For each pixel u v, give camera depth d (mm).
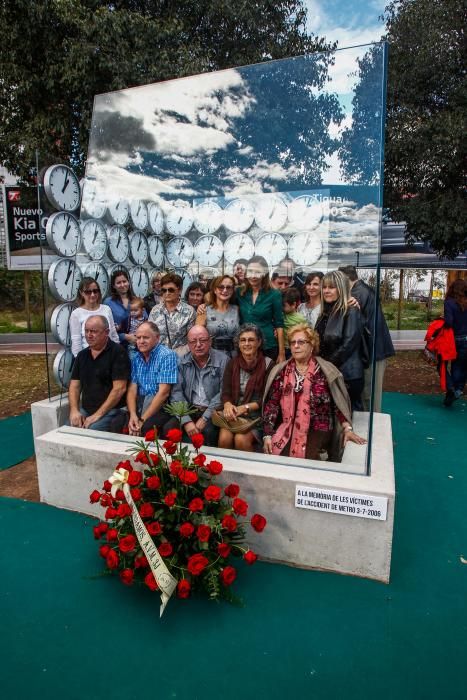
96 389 3514
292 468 2590
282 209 3441
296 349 2838
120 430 3438
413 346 10727
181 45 7828
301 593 2297
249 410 3072
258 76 3436
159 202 4184
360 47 2848
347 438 2789
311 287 3141
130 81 7391
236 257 3777
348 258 2971
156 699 1738
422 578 2430
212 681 1810
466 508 3230
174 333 4031
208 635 2033
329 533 2430
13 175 8406
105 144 4262
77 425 3521
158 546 2195
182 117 3906
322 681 1805
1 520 3010
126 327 4289
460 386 5820
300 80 3209
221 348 3643
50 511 3125
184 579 2123
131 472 2328
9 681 1820
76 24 7102
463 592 2322
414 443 4523
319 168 3227
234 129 3664
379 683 1795
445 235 8016
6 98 7891
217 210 3885
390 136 7855
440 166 7668
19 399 6387
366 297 2750
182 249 4180
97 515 3033
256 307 3451
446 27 7754
